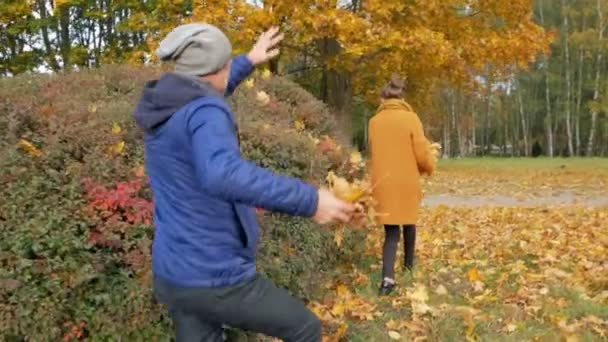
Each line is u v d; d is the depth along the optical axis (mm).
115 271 3498
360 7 15359
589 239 7527
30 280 3318
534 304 4676
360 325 4328
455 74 16391
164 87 2260
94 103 4793
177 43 2314
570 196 14484
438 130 48500
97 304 3428
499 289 5133
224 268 2254
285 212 2111
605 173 20969
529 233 7887
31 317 3283
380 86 17250
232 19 13945
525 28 16359
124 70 6227
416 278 5406
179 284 2262
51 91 5109
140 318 3410
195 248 2232
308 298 4512
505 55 15867
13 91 5117
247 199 2045
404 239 5602
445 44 14297
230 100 5289
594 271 5656
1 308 3250
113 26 22797
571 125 48938
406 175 5031
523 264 6047
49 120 4078
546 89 47688
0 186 3521
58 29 22891
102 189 3551
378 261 6086
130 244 3475
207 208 2227
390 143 5051
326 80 17797
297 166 4508
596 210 10797
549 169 23875
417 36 14125
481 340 4016
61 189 3547
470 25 16188
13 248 3328
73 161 3771
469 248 7031
